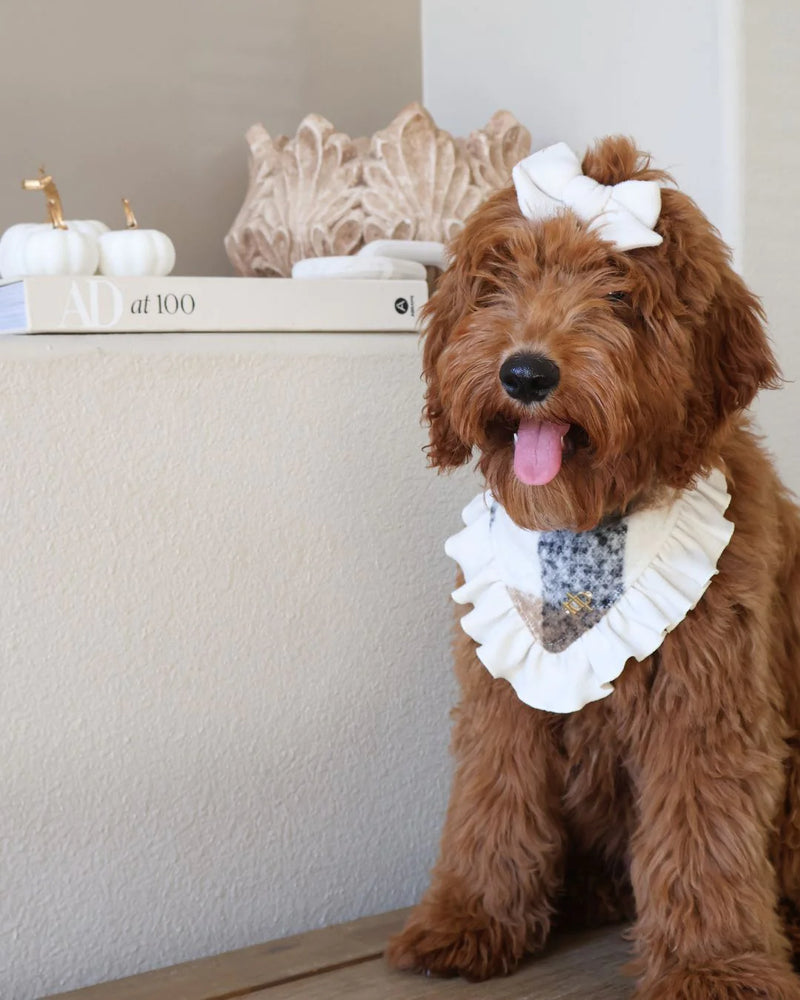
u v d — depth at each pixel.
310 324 1.95
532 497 1.55
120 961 1.80
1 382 1.66
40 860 1.73
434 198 2.33
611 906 1.91
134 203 2.52
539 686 1.63
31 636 1.71
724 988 1.49
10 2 2.35
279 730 1.92
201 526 1.83
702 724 1.57
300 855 1.95
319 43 2.71
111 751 1.78
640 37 2.35
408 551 2.01
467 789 1.77
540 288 1.53
